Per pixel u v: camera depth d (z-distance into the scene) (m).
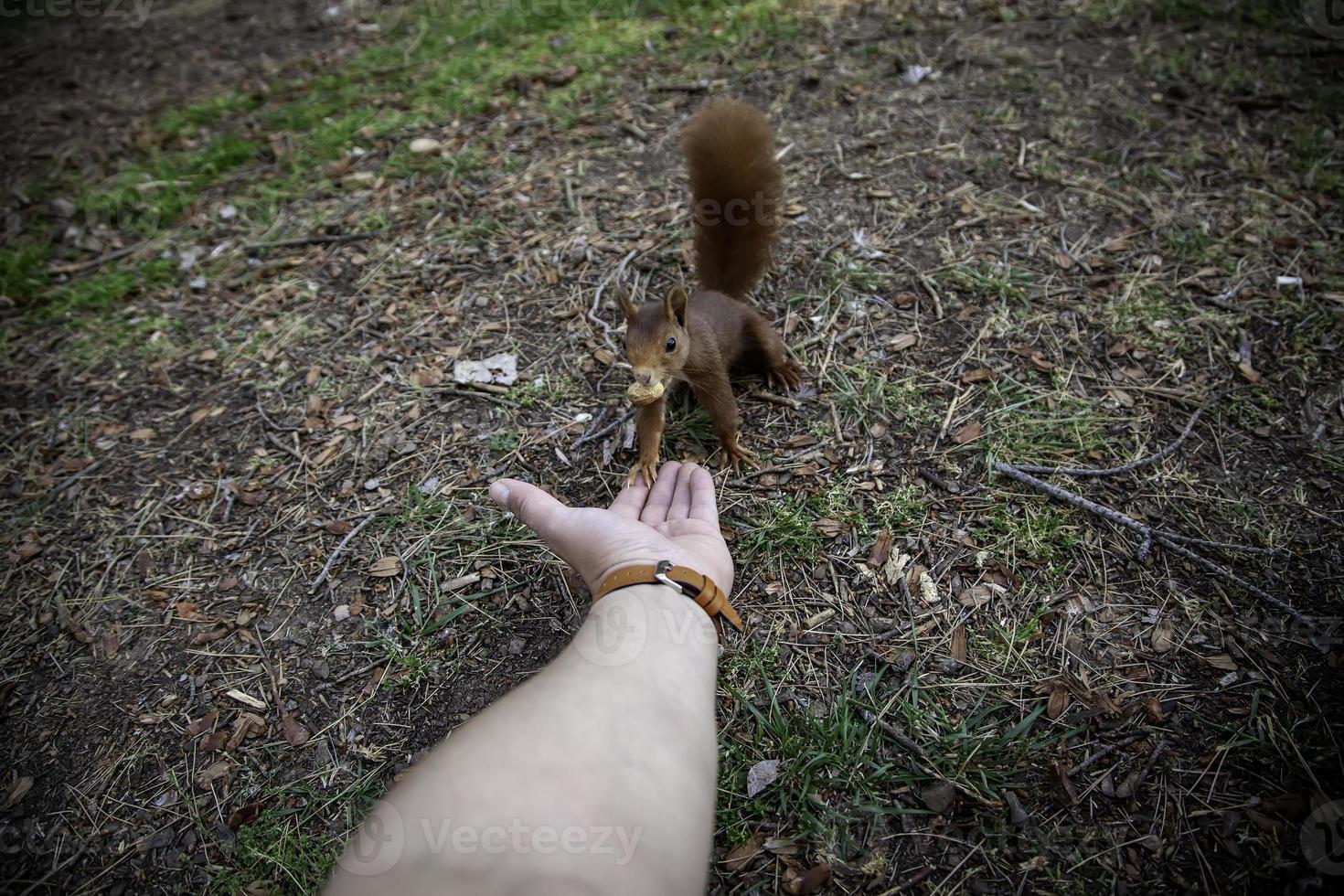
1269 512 0.52
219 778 0.47
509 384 0.65
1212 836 0.40
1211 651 0.46
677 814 0.28
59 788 0.48
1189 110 0.80
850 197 0.76
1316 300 0.63
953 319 0.65
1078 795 0.42
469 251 0.76
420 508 0.58
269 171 0.91
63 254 0.85
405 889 0.25
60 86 1.11
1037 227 0.71
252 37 1.17
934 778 0.43
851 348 0.64
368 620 0.53
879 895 0.40
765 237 0.63
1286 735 0.43
